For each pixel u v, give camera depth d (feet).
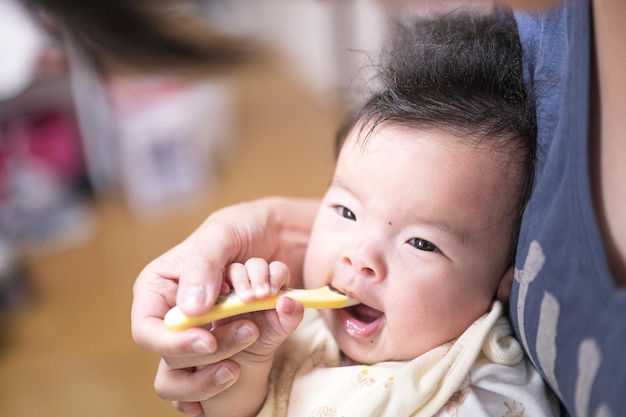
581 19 1.56
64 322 5.85
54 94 6.56
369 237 2.16
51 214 6.84
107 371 5.37
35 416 5.00
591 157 1.54
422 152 2.15
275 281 1.96
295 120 8.38
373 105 2.33
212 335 1.84
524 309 1.85
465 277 2.16
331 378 2.25
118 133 6.75
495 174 2.14
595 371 1.48
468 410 2.07
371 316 2.27
